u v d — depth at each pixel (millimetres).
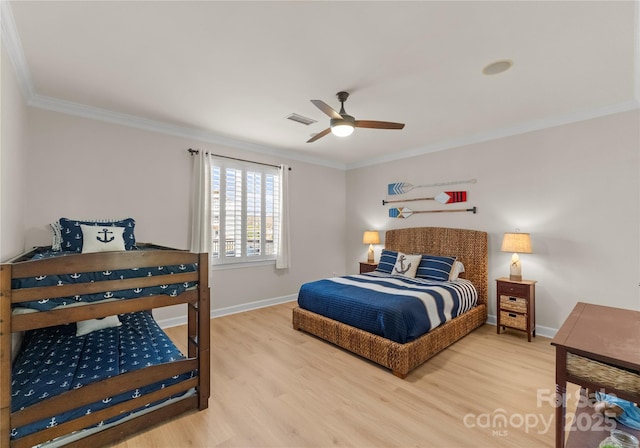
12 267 1409
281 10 1683
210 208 3900
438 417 1930
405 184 4871
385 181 5188
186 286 1977
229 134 3984
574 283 3242
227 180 4188
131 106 3064
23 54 2115
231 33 1896
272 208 4695
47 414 1480
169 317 3648
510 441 1711
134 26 1825
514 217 3689
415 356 2529
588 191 3158
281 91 2711
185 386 1938
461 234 4102
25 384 1625
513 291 3357
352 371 2557
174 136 3723
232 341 3215
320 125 3621
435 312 2889
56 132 2938
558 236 3352
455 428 1825
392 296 2930
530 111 3182
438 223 4445
